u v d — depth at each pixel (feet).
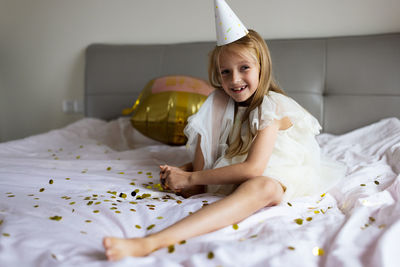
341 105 6.13
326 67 6.22
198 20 7.23
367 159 4.55
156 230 2.51
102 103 7.52
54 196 3.16
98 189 3.45
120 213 2.74
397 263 1.95
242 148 3.59
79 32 7.92
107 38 7.78
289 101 3.62
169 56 7.11
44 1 8.00
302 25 6.57
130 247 2.10
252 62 3.55
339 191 3.47
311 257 2.10
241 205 2.61
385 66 5.89
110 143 6.05
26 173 3.82
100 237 2.39
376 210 2.76
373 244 2.17
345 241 2.21
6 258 1.99
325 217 2.76
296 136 3.75
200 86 5.63
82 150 5.29
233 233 2.50
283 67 6.39
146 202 3.06
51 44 8.11
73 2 7.86
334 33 6.44
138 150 5.11
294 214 2.87
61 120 8.34
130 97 7.35
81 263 1.93
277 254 2.07
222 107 3.93
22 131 8.55
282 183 3.17
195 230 2.39
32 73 8.32
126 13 7.61
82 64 8.00
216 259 1.97
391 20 6.13
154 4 7.43
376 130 5.54
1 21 8.29
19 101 8.49
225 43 3.52
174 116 5.28
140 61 7.27
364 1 6.21
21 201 2.97
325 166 3.97
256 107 3.58
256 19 6.78
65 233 2.35
